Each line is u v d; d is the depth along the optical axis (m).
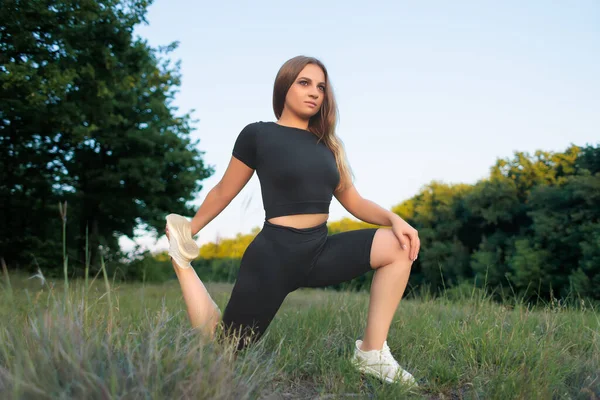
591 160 19.53
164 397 1.57
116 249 19.94
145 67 13.80
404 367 2.58
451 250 22.36
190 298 2.52
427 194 24.84
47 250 17.97
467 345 2.81
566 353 2.74
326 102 2.67
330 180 2.52
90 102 13.22
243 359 2.19
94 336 1.98
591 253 15.39
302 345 2.78
